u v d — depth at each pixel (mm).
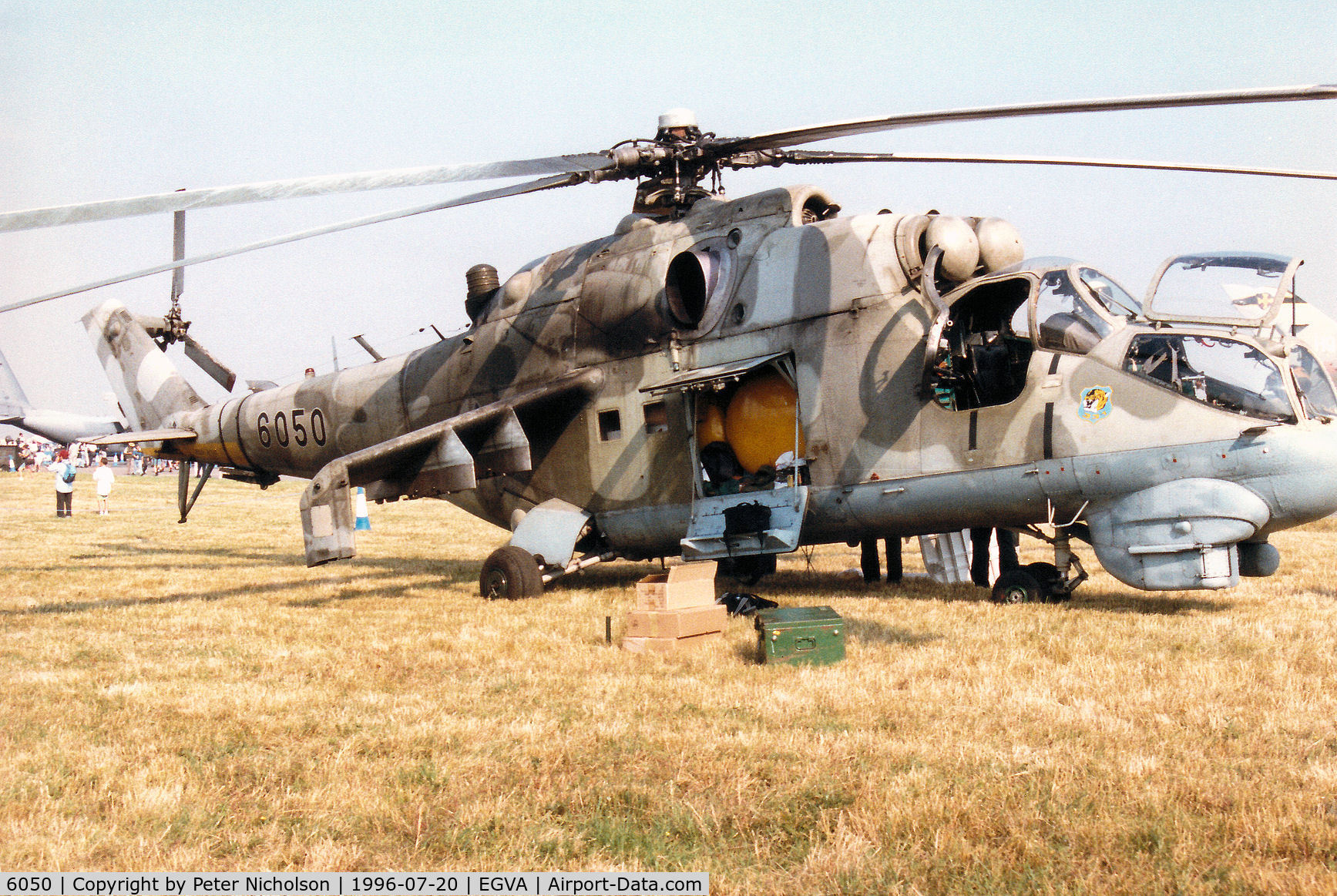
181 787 4797
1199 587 8492
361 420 14281
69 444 19000
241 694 6609
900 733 5473
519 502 12859
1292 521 8398
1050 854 3943
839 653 7250
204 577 13656
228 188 7293
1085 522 9234
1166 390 8703
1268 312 8633
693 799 4629
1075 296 9273
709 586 8359
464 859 4055
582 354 11930
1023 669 6812
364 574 14117
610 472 11719
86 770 5082
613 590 11633
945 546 12234
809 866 3891
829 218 11336
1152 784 4562
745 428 10852
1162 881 3691
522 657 7770
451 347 13352
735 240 11031
